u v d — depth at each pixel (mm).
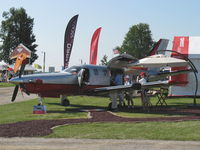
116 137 6926
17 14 75938
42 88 12969
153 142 6465
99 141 6582
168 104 15906
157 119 9812
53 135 7129
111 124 8688
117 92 13469
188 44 19250
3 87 34594
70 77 13602
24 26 76375
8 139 6766
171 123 8875
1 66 53375
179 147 6039
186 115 11188
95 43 26297
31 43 77625
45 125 8406
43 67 60938
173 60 12820
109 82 14883
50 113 11750
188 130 7727
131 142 6473
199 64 19172
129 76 15875
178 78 14664
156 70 17156
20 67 12867
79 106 15102
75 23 24141
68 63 24250
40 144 6332
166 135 7113
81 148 5996
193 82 19312
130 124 8688
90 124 8688
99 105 15781
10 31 75250
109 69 14906
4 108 13492
